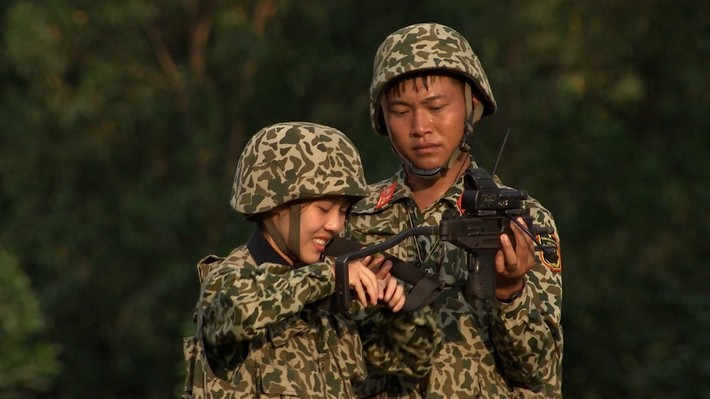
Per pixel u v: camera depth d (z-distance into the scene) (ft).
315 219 30.91
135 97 128.77
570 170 125.29
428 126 34.19
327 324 31.55
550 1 122.52
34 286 131.13
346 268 30.09
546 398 33.81
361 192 30.96
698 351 103.96
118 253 129.18
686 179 127.65
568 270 120.78
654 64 129.90
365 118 121.19
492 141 121.19
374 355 32.42
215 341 30.22
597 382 122.01
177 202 123.75
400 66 34.14
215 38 128.47
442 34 34.55
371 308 32.53
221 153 127.34
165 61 130.93
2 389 99.55
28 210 130.93
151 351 129.08
